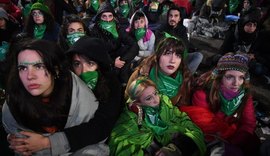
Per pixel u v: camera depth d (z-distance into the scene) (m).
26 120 1.39
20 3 6.23
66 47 2.74
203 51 5.40
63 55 1.41
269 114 3.20
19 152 1.41
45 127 1.44
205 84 2.09
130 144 1.73
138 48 3.59
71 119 1.47
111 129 1.65
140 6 6.82
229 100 2.04
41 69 1.30
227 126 2.05
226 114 2.12
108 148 1.66
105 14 3.33
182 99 2.18
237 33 4.11
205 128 1.98
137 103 1.81
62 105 1.40
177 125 1.87
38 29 3.62
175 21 4.14
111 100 1.69
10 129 1.44
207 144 1.91
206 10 6.70
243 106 2.11
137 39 3.76
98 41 1.66
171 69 2.05
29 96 1.34
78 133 1.47
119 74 3.31
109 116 1.62
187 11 7.24
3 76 2.53
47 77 1.33
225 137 2.01
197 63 2.74
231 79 1.96
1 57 3.00
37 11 3.52
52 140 1.42
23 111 1.34
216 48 5.59
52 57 1.31
